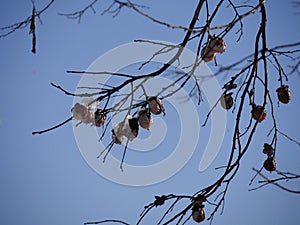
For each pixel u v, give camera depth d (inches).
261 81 88.9
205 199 85.4
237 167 86.4
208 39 85.1
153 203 86.7
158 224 85.7
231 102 90.6
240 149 87.1
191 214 87.3
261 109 88.4
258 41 88.3
